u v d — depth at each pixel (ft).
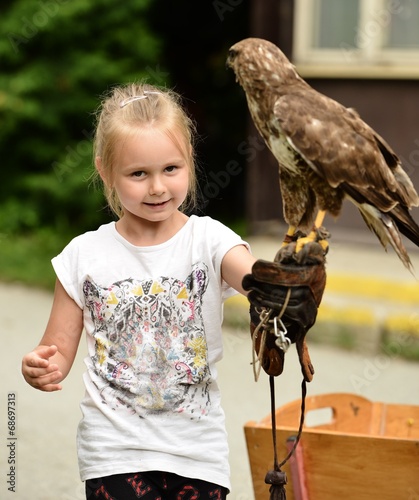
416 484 11.20
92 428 9.38
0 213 37.91
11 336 25.50
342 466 11.41
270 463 11.65
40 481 16.01
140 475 9.18
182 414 9.31
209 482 9.29
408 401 20.81
